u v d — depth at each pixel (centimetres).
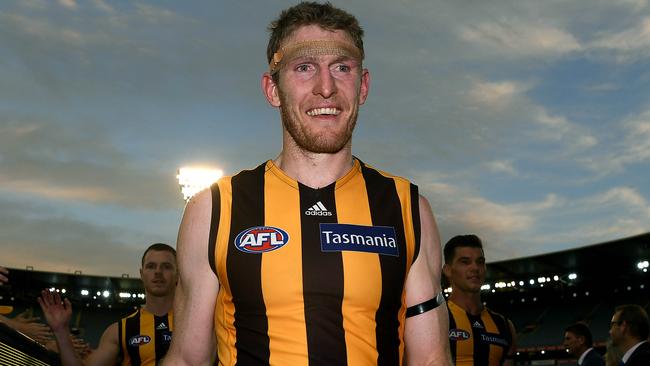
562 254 2538
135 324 508
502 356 522
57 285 2789
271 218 192
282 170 203
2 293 2692
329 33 198
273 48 207
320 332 180
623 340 668
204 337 192
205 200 197
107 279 2809
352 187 200
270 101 213
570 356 2473
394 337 189
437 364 191
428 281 197
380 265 188
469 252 512
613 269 2544
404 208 201
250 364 182
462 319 513
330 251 187
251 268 185
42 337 357
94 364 496
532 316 2741
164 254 508
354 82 198
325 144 194
